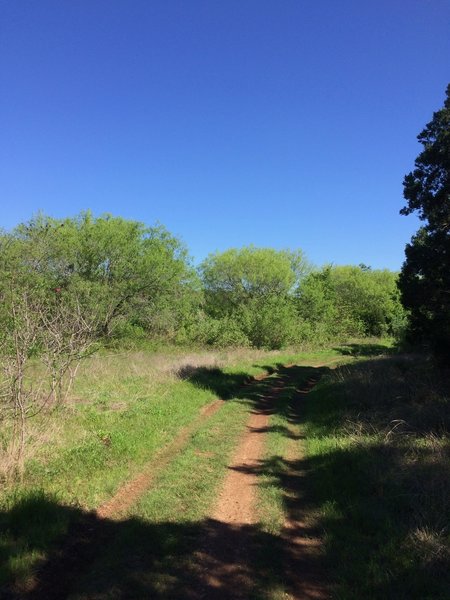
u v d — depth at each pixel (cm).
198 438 856
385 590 388
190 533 488
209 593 382
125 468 645
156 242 2842
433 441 731
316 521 537
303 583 409
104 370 1448
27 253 2075
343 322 4603
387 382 1271
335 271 5509
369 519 517
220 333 3069
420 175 1449
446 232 1381
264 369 2050
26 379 898
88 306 2072
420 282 1451
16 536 437
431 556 424
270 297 3634
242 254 4091
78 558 431
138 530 480
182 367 1616
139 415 919
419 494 555
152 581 392
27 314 723
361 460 699
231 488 627
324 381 1619
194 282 3091
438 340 1292
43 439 680
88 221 2688
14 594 368
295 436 951
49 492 527
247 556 448
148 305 2803
